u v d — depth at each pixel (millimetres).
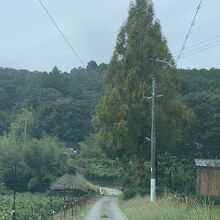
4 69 128250
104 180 105688
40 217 27562
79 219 30422
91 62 86312
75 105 105188
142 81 47094
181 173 60906
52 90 110000
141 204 30859
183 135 60719
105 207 46781
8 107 119312
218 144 68688
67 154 96188
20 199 46750
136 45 48594
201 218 18422
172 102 47969
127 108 46062
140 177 48531
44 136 99125
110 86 48969
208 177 58719
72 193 71250
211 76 82750
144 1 49750
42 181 83375
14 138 90562
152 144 35938
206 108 69438
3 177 82312
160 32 49406
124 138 46344
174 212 20562
